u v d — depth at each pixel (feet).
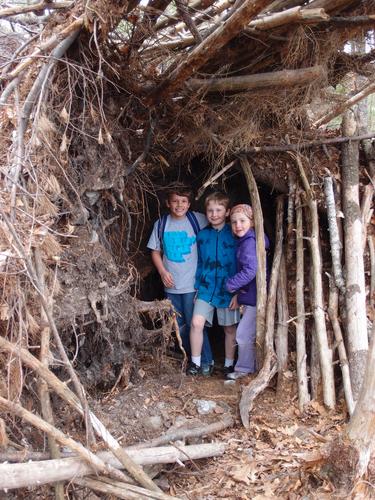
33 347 9.36
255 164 15.90
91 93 12.19
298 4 11.78
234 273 15.15
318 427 12.46
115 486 9.01
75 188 11.89
